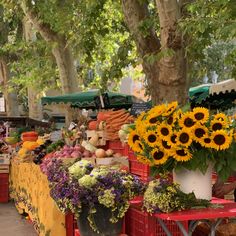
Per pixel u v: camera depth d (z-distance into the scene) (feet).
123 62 31.12
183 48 22.52
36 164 24.22
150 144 11.62
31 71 55.42
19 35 65.36
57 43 44.14
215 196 13.67
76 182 12.64
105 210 12.57
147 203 11.50
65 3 41.22
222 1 18.07
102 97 39.88
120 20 37.81
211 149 11.62
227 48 57.67
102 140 21.45
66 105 44.32
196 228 13.28
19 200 31.32
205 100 36.40
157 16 25.12
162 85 23.07
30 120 53.31
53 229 17.06
